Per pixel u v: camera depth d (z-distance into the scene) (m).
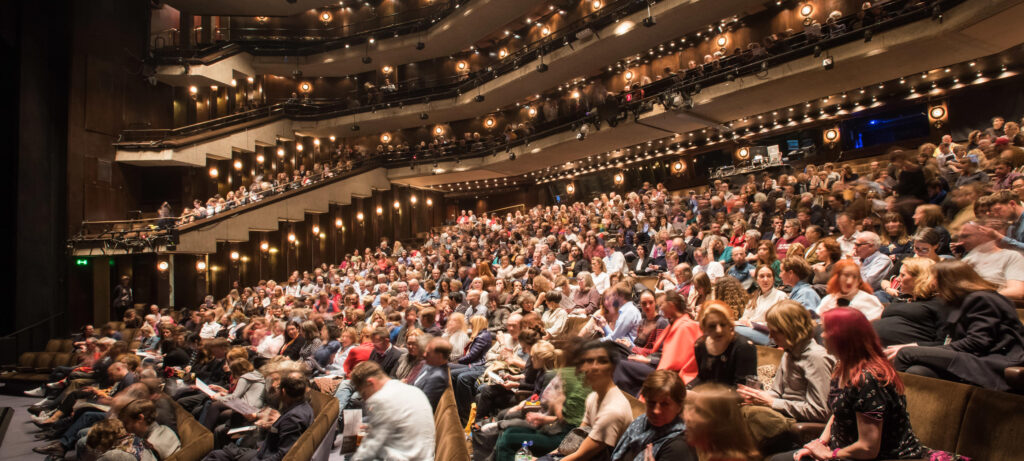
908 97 16.36
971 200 6.73
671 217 12.88
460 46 26.78
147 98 22.62
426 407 3.88
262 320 9.65
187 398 7.14
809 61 14.78
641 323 5.65
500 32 26.23
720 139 20.78
